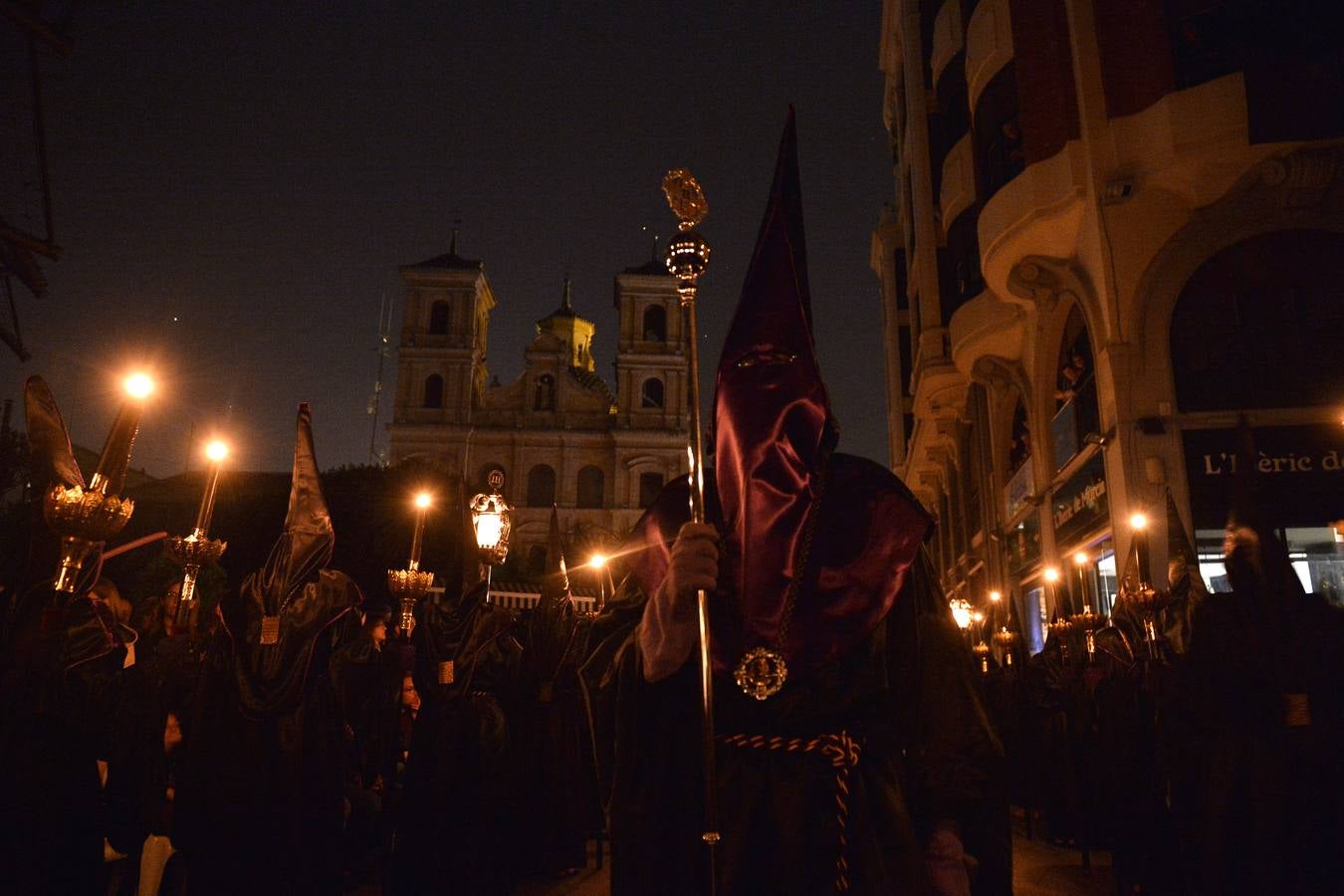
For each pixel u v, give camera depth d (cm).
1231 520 428
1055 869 809
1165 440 1399
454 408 6950
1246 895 389
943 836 184
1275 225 1413
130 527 4103
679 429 7038
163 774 480
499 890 622
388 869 599
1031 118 1606
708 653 179
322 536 531
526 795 741
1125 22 1492
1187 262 1438
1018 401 2153
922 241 2656
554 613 776
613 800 196
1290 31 1401
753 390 202
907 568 195
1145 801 568
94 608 397
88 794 388
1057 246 1628
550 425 7144
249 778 499
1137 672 736
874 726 191
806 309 207
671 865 187
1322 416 1381
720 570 199
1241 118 1357
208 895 489
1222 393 1411
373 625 732
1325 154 1358
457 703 612
